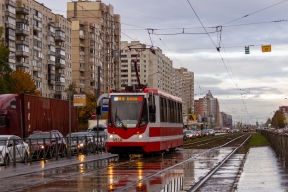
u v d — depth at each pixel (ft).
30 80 289.74
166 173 70.74
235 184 54.90
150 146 103.86
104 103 108.78
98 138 129.70
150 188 52.37
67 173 71.77
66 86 428.97
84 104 118.32
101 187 53.52
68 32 434.71
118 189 51.44
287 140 83.51
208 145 185.68
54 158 102.83
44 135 113.91
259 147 159.94
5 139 93.56
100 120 220.84
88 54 452.76
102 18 484.33
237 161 94.43
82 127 321.93
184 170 75.66
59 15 413.18
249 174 66.85
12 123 114.93
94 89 458.09
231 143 204.64
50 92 398.01
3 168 82.64
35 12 368.68
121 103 104.27
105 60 495.82
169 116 122.42
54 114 145.69
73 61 451.12
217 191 49.29
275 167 78.54
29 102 126.41
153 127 105.91
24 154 92.48
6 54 223.10
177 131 133.49
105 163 92.94
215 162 93.25
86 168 80.84
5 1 324.39
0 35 228.02
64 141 108.17
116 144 102.63
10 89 222.89
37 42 371.76
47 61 394.73
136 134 102.12
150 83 552.82
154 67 554.87
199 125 369.71
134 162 94.99
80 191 50.21
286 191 48.32
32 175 69.62
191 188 52.16
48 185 56.08
